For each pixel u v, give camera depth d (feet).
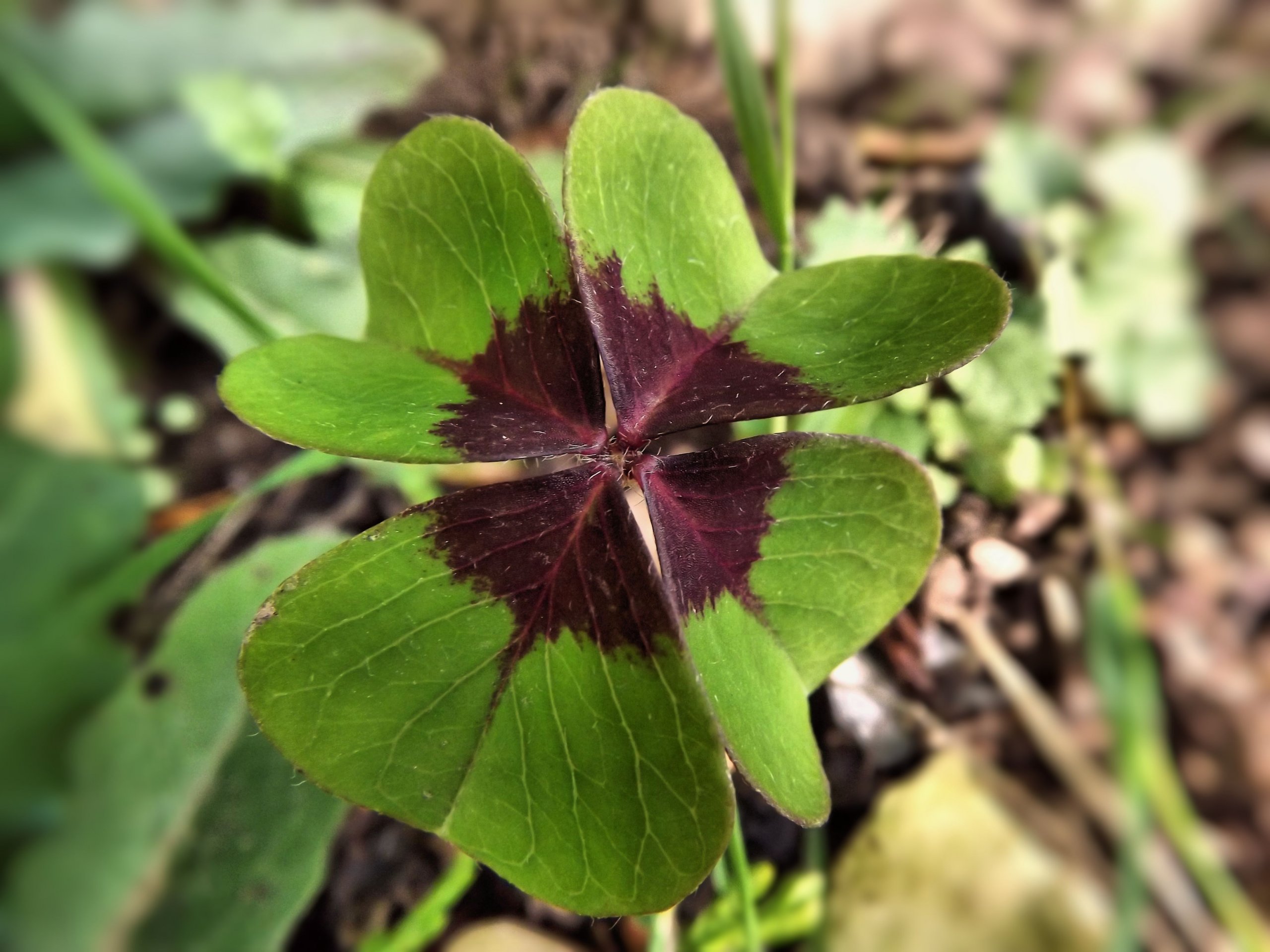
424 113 0.47
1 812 0.36
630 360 0.27
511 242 0.26
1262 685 0.48
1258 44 0.58
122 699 0.37
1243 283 0.54
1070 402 0.44
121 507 0.43
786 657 0.27
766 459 0.26
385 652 0.24
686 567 0.26
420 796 0.24
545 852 0.23
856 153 0.50
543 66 0.48
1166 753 0.47
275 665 0.23
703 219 0.29
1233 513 0.50
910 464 0.24
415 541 0.25
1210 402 0.50
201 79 0.45
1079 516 0.44
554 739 0.24
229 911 0.35
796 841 0.37
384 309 0.28
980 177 0.49
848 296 0.28
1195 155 0.56
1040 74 0.55
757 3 0.52
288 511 0.41
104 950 0.34
